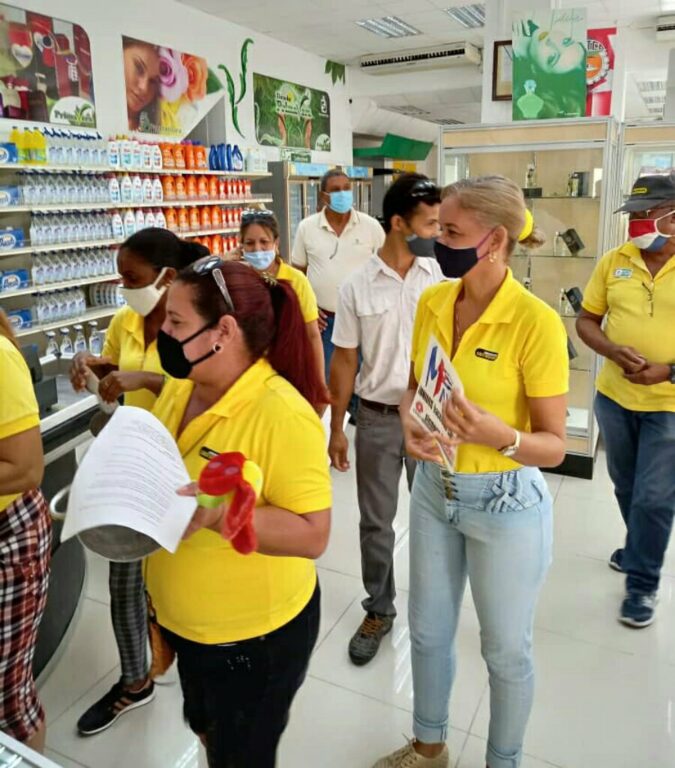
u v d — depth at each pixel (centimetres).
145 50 672
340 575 297
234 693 126
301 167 892
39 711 161
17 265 476
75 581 264
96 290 551
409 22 845
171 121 721
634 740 203
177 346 114
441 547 167
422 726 182
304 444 114
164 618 127
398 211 215
